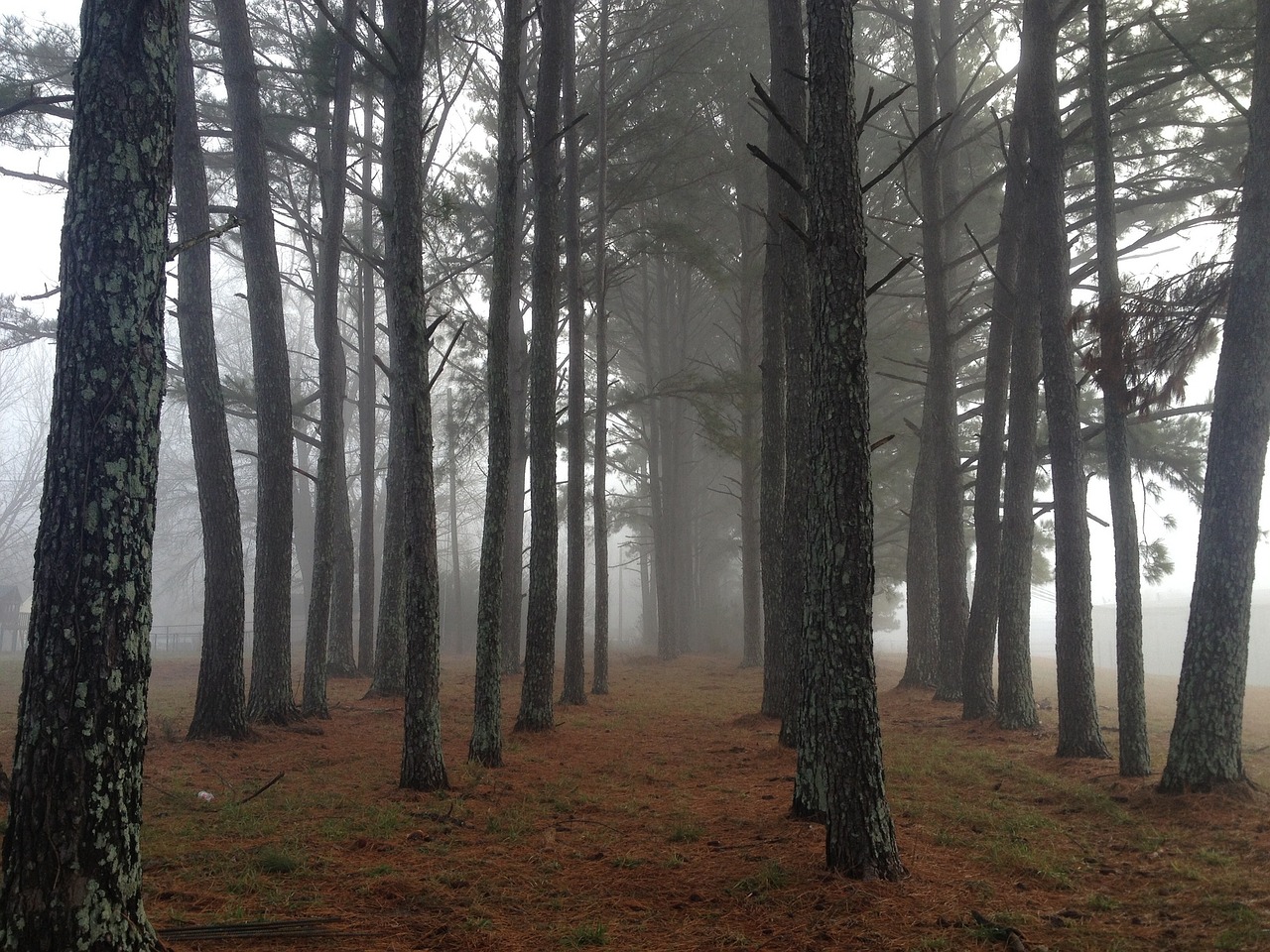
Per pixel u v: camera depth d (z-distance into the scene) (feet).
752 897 18.56
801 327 41.47
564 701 56.44
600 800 28.50
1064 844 23.35
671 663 96.84
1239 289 27.66
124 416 13.79
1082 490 38.04
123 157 14.16
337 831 23.93
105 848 13.00
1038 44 40.06
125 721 13.42
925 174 59.62
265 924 16.71
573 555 58.08
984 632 49.01
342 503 73.00
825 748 20.76
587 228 75.41
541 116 46.55
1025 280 45.75
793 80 43.55
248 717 44.29
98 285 13.84
